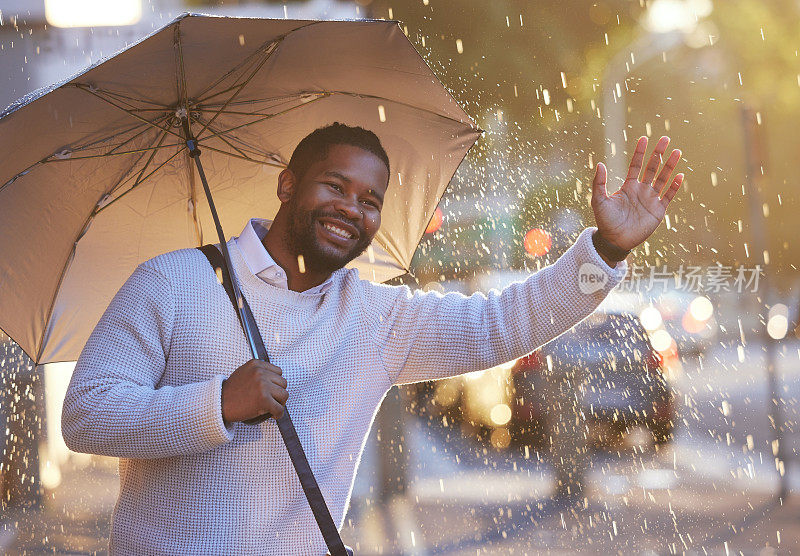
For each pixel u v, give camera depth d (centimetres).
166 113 387
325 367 348
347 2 1552
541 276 369
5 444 1032
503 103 2583
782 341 2366
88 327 410
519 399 1217
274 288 346
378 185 364
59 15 1428
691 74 3334
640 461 1135
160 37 341
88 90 361
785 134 3225
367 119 406
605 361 1205
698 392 1661
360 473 1073
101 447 314
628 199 363
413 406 1349
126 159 392
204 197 411
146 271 337
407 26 2389
